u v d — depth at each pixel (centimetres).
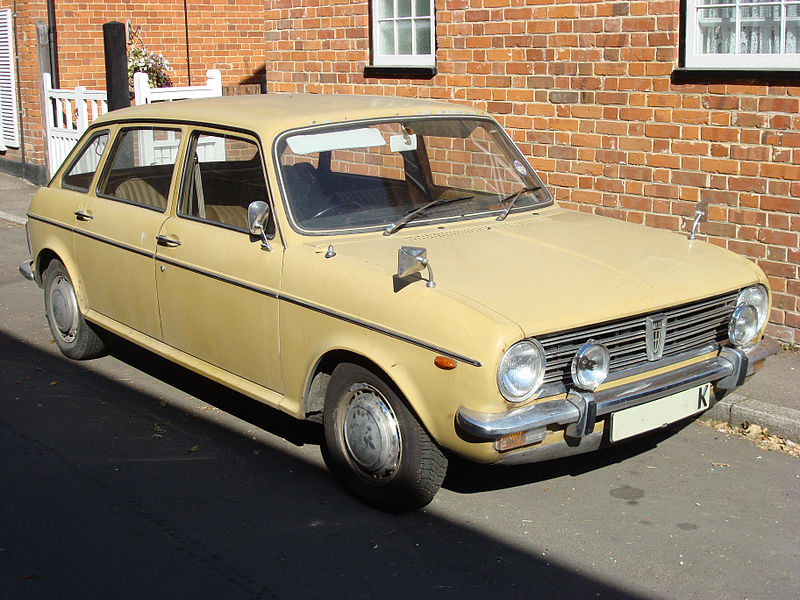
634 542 445
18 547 438
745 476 515
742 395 589
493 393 402
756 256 698
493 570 420
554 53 802
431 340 418
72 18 1478
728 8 700
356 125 539
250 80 1672
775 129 673
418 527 459
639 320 445
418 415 430
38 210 695
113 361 700
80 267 653
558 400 423
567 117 802
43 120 1408
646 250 503
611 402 430
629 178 768
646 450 548
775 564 426
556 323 414
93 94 1309
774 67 675
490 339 401
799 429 549
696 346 480
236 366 529
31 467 524
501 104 854
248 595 399
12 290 909
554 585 407
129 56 1500
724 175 707
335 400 479
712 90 702
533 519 467
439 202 534
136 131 616
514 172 586
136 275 592
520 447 421
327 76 1027
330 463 530
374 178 532
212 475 514
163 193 581
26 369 683
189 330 557
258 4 1647
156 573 416
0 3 1493
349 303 454
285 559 429
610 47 761
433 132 561
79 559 428
